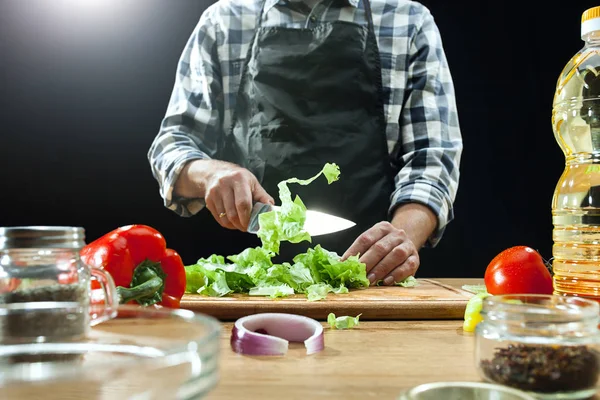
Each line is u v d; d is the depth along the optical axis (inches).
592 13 49.6
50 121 148.3
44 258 34.3
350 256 65.4
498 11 135.0
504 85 138.2
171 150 89.8
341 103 92.8
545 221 141.8
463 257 143.6
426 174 84.7
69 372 25.6
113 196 151.4
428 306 51.7
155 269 51.3
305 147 92.1
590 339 30.9
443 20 136.2
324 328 47.6
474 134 140.3
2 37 143.5
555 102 55.7
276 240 62.7
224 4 96.8
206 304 52.3
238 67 96.3
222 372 34.2
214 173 79.4
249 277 58.5
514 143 139.9
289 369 35.1
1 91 146.3
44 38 144.0
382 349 40.3
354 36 92.0
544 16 134.3
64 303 32.1
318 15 93.3
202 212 143.7
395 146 93.8
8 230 33.2
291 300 53.2
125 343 31.2
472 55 137.4
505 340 31.7
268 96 92.9
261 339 38.2
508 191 141.6
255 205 72.7
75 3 142.3
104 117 148.2
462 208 142.6
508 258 55.3
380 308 51.5
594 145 52.0
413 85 93.6
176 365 28.2
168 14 143.8
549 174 140.3
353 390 31.2
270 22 94.3
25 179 150.6
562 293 52.2
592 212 50.9
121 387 26.9
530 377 30.0
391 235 67.3
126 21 143.6
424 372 34.8
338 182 92.0
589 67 52.3
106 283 35.5
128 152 149.6
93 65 145.6
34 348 30.0
